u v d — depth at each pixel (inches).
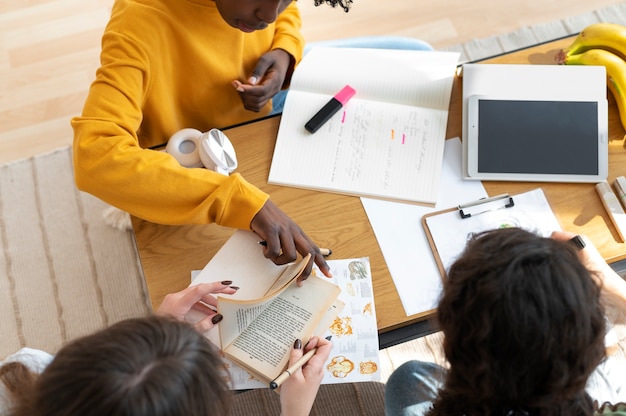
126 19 43.8
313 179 45.7
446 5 89.0
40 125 82.1
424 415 36.2
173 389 24.7
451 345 28.5
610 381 47.5
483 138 46.1
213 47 47.8
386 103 48.6
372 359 39.8
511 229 28.5
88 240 75.2
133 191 41.7
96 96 43.1
